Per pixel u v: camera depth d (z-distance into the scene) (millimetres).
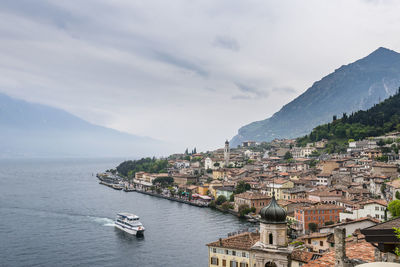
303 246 103688
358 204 169500
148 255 137250
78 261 131500
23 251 143375
